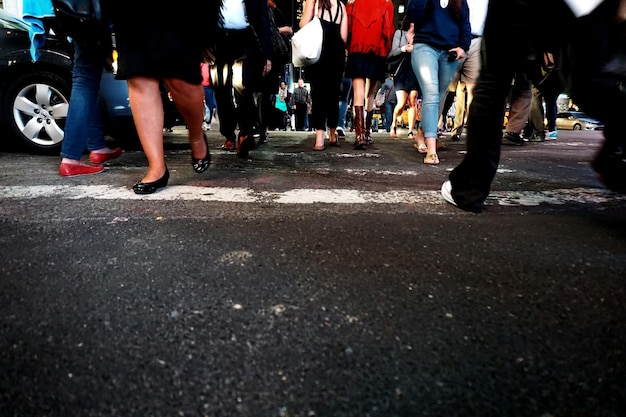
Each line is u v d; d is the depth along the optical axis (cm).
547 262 134
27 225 165
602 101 148
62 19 197
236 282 116
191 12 195
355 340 89
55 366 79
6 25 348
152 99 209
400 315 100
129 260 130
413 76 584
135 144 459
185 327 93
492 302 107
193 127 243
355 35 452
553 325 96
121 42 193
